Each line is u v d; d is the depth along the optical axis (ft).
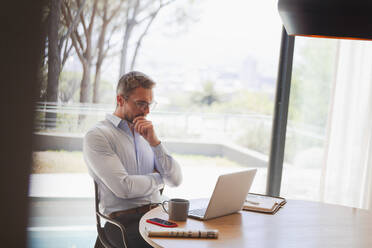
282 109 10.23
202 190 13.03
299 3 4.83
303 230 5.16
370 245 4.75
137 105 7.18
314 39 10.36
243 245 4.46
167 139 14.67
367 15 4.71
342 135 10.44
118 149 7.02
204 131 15.19
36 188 9.04
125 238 5.61
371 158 10.42
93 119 9.64
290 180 10.65
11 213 8.23
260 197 6.66
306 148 10.64
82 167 9.73
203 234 4.62
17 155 8.18
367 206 10.49
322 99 10.57
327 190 10.53
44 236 9.11
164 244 4.35
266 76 17.88
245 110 18.17
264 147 15.29
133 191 6.64
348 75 10.36
